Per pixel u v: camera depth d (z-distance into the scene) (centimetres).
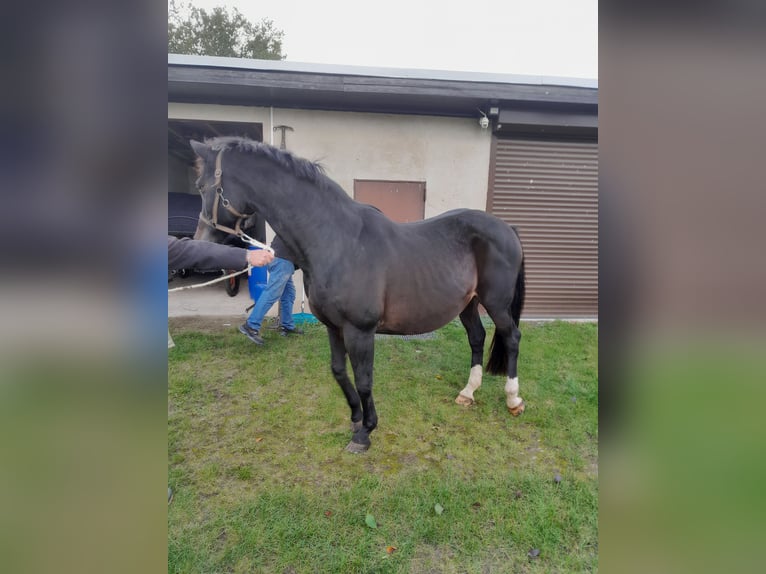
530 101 429
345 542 165
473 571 153
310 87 401
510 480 202
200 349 380
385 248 212
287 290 416
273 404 280
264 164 195
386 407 278
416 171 482
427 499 189
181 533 169
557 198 513
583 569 154
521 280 268
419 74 422
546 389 308
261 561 157
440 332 451
